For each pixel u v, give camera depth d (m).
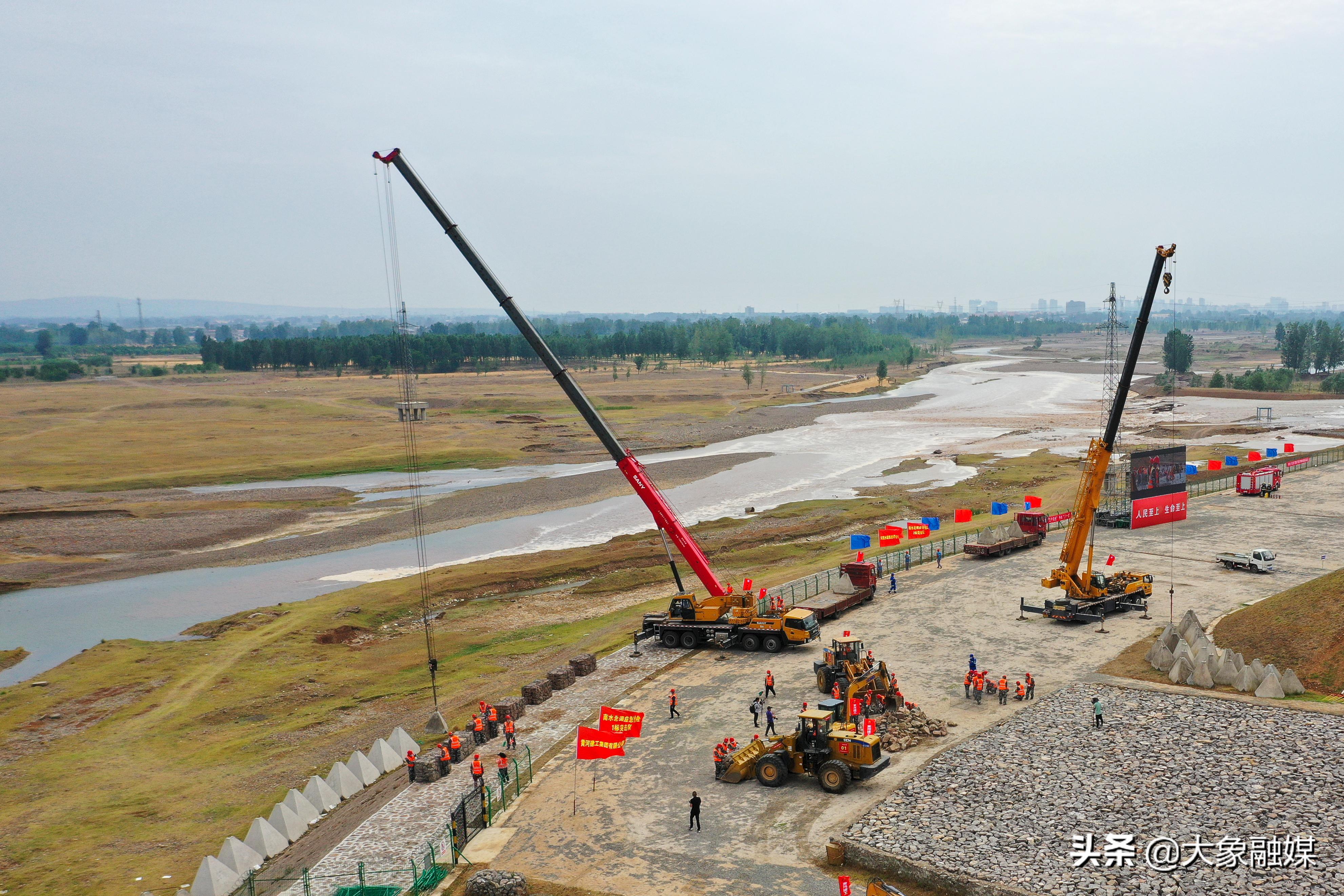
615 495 129.50
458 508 123.19
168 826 41.84
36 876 37.56
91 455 156.25
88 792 45.94
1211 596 65.94
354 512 122.25
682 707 51.38
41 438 172.25
